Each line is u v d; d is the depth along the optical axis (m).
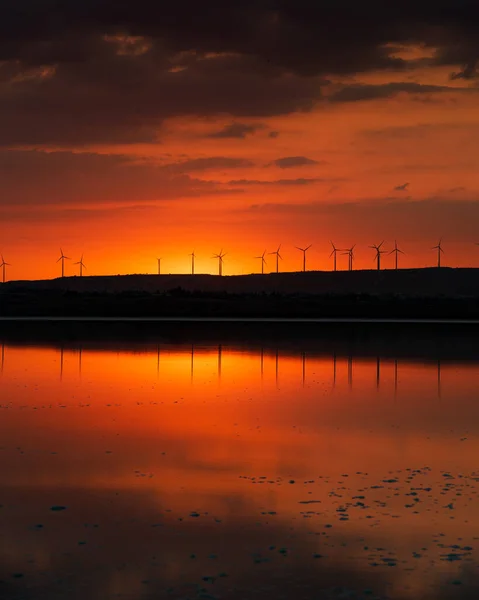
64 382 46.22
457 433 30.42
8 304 189.38
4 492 22.08
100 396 40.53
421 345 76.38
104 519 19.77
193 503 21.08
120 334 93.38
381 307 189.62
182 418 33.75
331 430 31.09
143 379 47.81
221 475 23.95
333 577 16.28
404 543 18.06
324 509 20.48
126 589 15.73
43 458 26.08
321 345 76.31
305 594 15.52
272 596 15.45
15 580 16.14
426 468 24.73
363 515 19.98
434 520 19.58
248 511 20.39
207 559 17.19
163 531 18.88
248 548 17.80
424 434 30.23
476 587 15.84
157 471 24.42
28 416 34.19
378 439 29.33
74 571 16.58
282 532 18.80
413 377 49.09
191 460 25.86
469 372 51.97
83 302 194.25
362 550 17.67
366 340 83.69
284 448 27.70
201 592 15.61
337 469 24.64
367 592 15.62
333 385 45.19
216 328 108.69
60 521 19.59
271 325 119.31
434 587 15.84
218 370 53.25
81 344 76.19
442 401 39.03
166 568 16.72
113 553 17.53
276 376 49.66
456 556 17.31
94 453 26.86
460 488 22.36
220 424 32.38
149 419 33.47
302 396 40.72
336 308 187.75
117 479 23.45
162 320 135.00
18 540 18.30
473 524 19.28
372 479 23.42
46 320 130.75
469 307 191.38
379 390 43.09
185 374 50.66
